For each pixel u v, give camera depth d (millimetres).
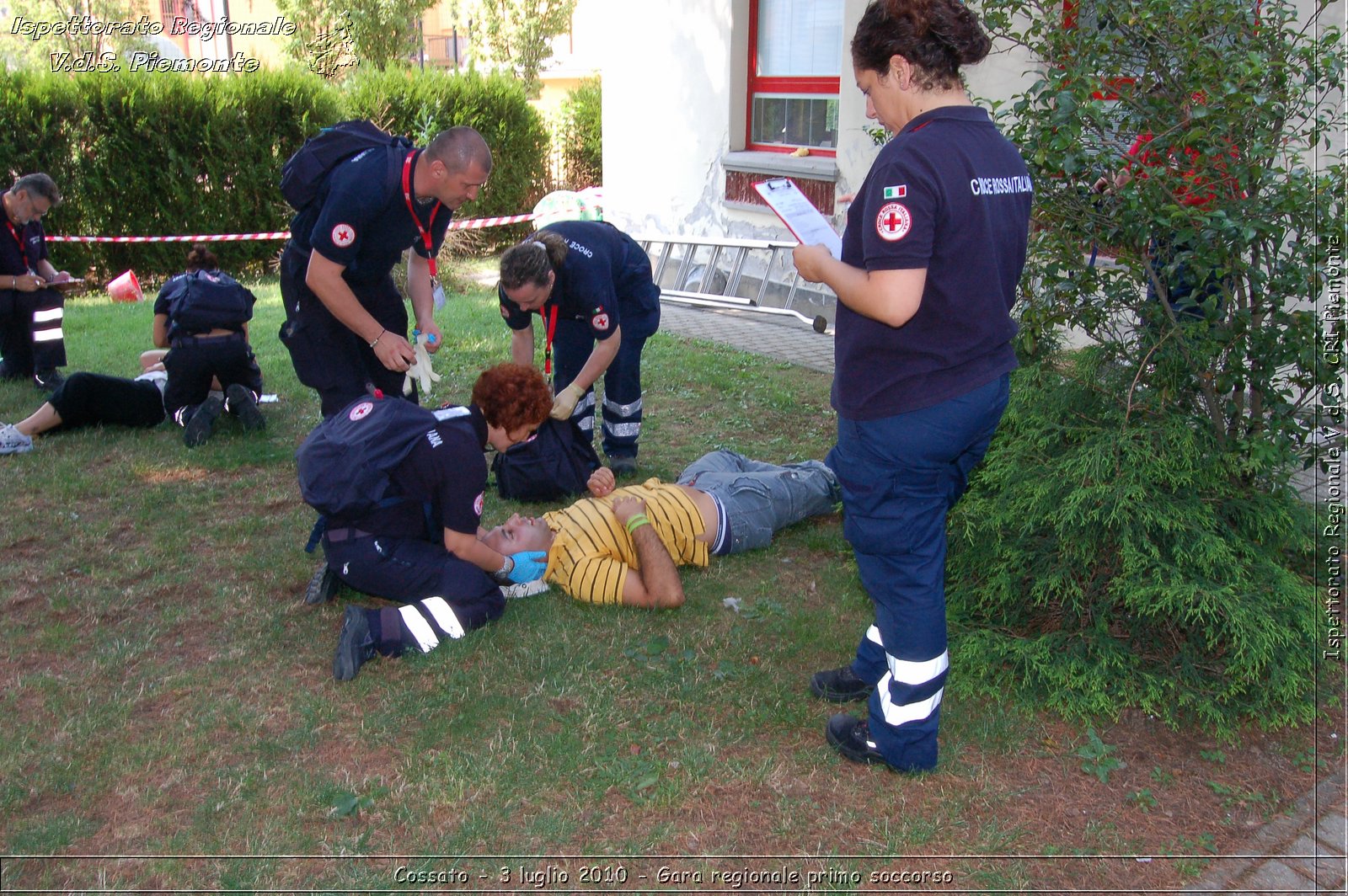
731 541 4367
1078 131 3250
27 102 10938
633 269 5059
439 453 3621
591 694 3402
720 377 7281
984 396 2639
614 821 2850
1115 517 3336
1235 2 3350
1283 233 3293
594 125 16094
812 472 4766
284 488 5242
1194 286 3629
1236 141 3299
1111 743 3258
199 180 11961
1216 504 3539
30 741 3125
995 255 2547
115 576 4219
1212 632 3311
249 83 12070
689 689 3424
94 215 11508
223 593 4086
